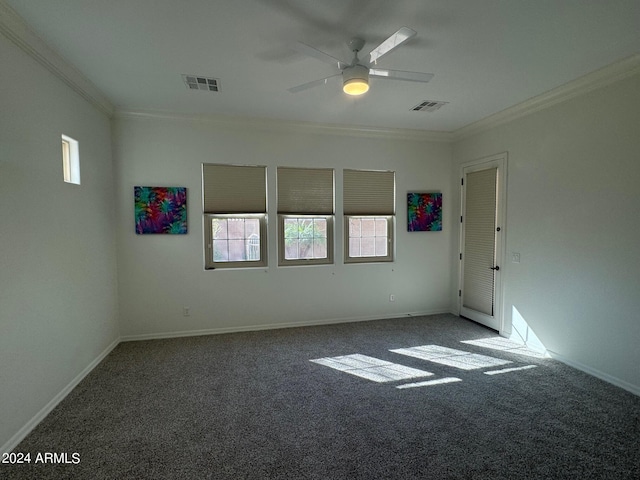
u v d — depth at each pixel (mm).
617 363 2783
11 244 2045
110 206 3652
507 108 3740
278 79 2961
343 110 3797
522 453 1979
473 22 2121
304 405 2514
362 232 4727
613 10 1989
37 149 2330
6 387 1983
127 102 3525
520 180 3725
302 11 1999
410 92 3273
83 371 2967
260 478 1792
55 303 2527
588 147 2975
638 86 2598
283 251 4426
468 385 2820
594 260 2945
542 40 2340
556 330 3326
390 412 2418
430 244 4957
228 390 2742
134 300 3891
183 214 3947
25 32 2117
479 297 4465
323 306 4539
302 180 4406
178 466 1882
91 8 1946
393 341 3875
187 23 2117
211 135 4031
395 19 2090
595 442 2074
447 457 1947
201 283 4078
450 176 4992
